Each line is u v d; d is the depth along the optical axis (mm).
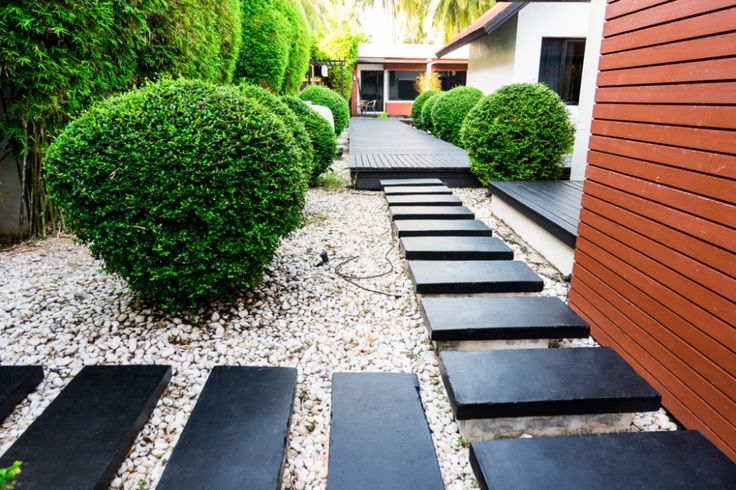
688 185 1729
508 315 2375
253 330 2545
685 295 1774
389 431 1681
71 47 3344
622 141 2154
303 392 2043
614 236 2260
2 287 2926
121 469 1573
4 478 913
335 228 4617
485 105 5441
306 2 18828
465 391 1764
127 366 2053
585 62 5191
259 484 1424
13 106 3262
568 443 1538
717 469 1433
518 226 4336
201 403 1798
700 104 1652
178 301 2572
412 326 2670
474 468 1513
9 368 1995
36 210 3836
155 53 4141
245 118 2451
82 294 2854
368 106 21859
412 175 6359
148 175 2234
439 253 3273
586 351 2074
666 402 1924
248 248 2461
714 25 1576
